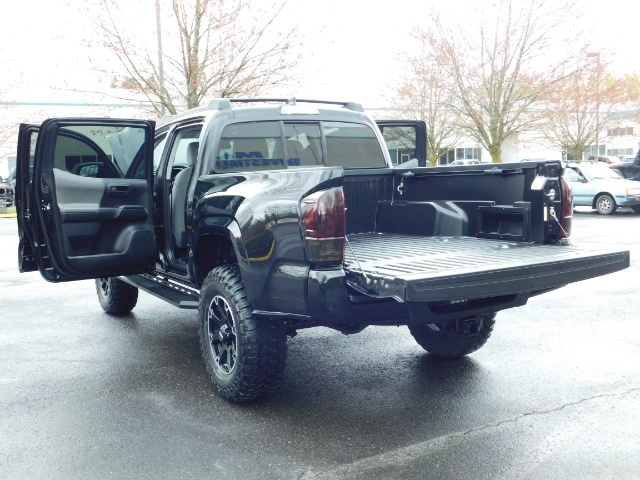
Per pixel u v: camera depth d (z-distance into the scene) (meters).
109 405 4.27
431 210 4.88
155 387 4.62
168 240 5.28
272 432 3.79
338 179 3.58
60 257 4.74
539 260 3.68
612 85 25.05
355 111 5.69
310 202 3.55
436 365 5.02
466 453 3.46
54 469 3.35
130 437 3.74
